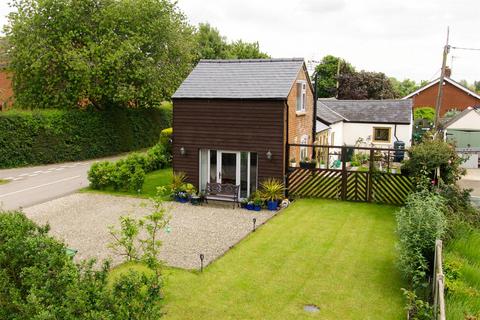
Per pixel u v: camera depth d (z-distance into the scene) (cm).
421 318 802
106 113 3186
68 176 2378
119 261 1164
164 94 3409
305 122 2186
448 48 2669
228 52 5603
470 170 2581
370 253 1227
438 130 2864
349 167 2761
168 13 3384
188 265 1137
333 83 5931
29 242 688
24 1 3033
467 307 816
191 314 871
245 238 1359
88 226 1491
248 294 962
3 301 652
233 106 1852
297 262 1155
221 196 1834
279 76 1886
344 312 886
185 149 1939
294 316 869
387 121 3228
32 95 3091
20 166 2662
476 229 1312
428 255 975
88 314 570
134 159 2297
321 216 1623
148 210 1712
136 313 633
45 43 2939
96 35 3061
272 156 1827
